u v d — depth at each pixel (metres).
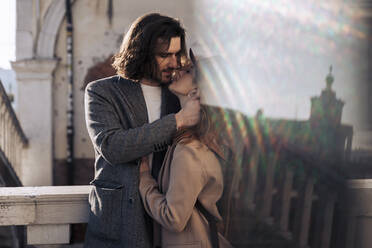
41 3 5.71
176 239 1.19
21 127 5.80
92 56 5.88
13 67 5.71
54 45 5.80
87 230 1.39
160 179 1.22
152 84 1.33
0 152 4.20
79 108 5.92
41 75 5.76
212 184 1.11
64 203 1.64
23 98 5.79
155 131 1.13
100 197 1.27
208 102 1.03
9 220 1.63
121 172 1.25
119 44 5.89
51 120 5.86
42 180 5.88
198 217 1.19
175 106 1.31
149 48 1.23
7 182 4.29
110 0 5.79
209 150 1.12
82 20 5.82
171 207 1.10
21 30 5.71
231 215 0.99
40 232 1.67
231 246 0.98
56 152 5.98
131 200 1.21
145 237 1.23
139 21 1.28
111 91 1.28
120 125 1.24
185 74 1.20
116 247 1.26
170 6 5.63
